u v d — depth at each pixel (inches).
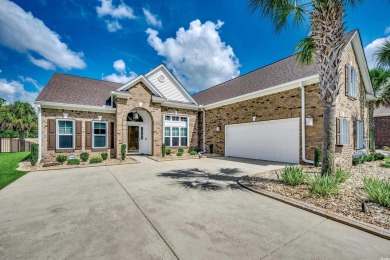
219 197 186.7
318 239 110.9
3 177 279.6
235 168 343.3
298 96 374.3
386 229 115.7
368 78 449.4
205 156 535.5
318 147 334.3
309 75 367.6
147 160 458.3
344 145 349.1
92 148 481.4
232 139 536.7
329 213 139.9
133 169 344.2
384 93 553.3
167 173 305.6
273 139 425.1
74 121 462.0
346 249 101.3
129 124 580.4
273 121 425.1
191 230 122.3
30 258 96.0
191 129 634.2
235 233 118.2
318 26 214.2
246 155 493.4
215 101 614.2
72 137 462.9
